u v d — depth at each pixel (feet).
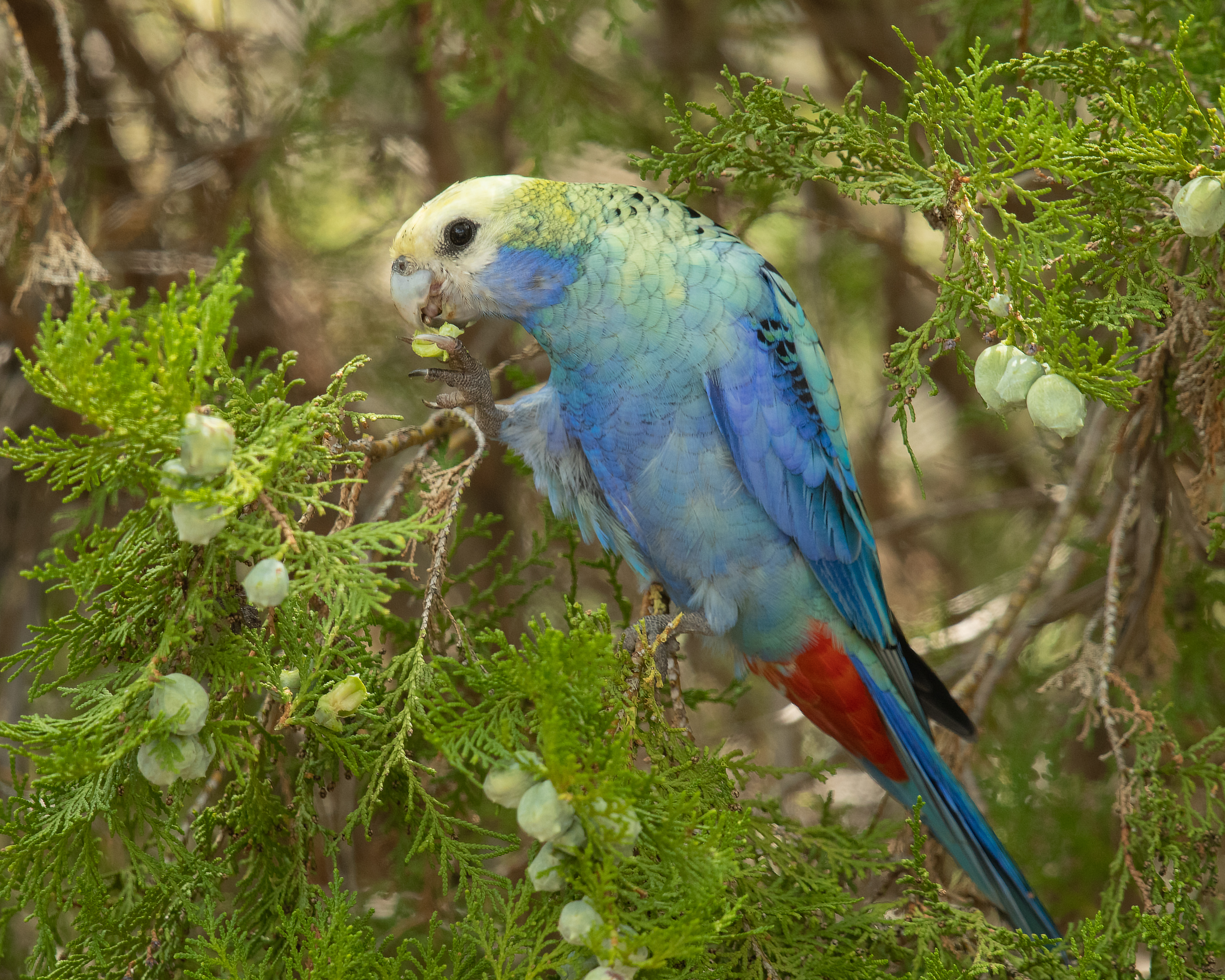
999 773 13.50
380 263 16.87
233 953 7.27
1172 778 9.60
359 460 6.94
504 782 5.88
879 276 17.46
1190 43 9.71
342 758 6.89
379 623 7.88
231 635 6.56
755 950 7.63
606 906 5.74
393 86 16.17
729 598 10.17
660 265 9.24
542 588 14.44
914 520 15.83
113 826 6.69
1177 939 8.09
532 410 10.24
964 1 11.72
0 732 5.72
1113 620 10.22
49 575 6.16
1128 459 11.08
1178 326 8.70
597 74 15.40
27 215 11.77
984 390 7.15
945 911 8.05
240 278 14.80
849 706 10.82
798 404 9.81
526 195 9.34
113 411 5.54
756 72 16.85
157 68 15.93
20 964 11.18
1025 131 7.41
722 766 7.75
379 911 11.86
